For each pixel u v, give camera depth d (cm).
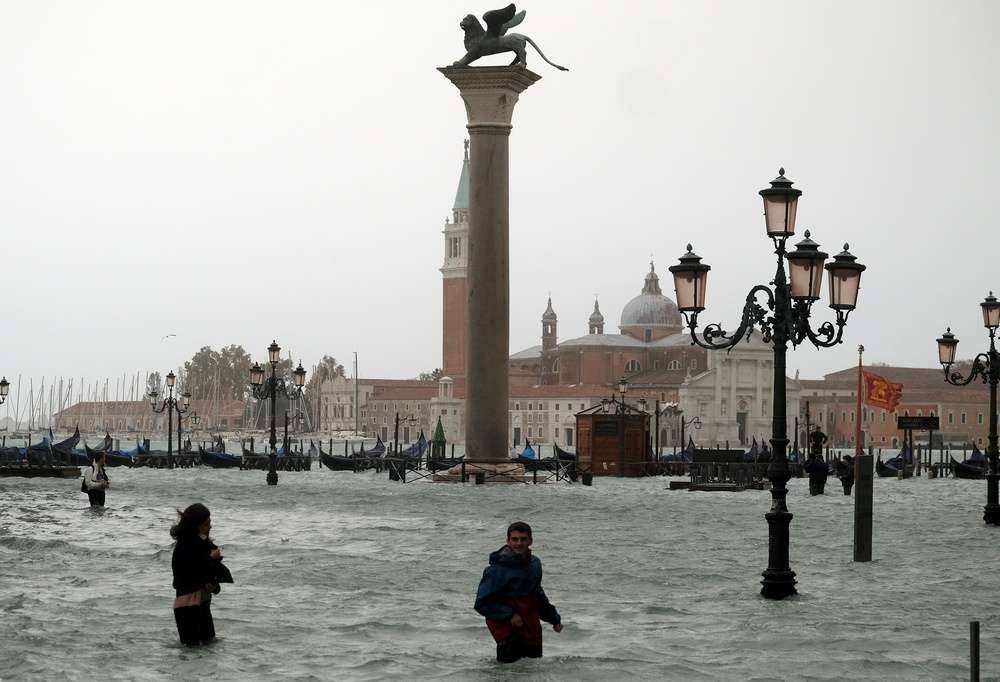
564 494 7719
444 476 9194
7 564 3562
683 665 2139
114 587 3084
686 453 13762
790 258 2855
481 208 9069
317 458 16438
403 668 2116
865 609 2745
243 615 2656
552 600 2898
